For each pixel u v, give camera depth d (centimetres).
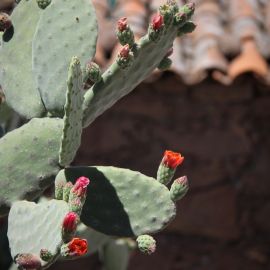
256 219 724
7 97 361
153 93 717
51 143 333
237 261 724
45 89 346
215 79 657
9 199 333
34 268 290
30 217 309
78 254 279
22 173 333
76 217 280
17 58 364
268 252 724
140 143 728
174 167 327
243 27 712
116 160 730
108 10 745
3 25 368
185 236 729
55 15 352
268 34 714
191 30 340
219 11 753
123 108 726
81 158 730
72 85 301
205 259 727
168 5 328
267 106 708
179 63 657
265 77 651
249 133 722
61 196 322
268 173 724
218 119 721
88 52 348
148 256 728
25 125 337
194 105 717
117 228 329
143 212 326
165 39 335
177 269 726
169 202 325
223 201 727
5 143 336
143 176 327
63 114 345
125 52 320
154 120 726
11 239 315
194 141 726
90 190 329
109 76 326
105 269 546
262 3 794
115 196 327
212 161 727
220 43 685
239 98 702
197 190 728
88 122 338
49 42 350
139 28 698
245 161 725
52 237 290
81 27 351
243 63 655
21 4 370
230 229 725
